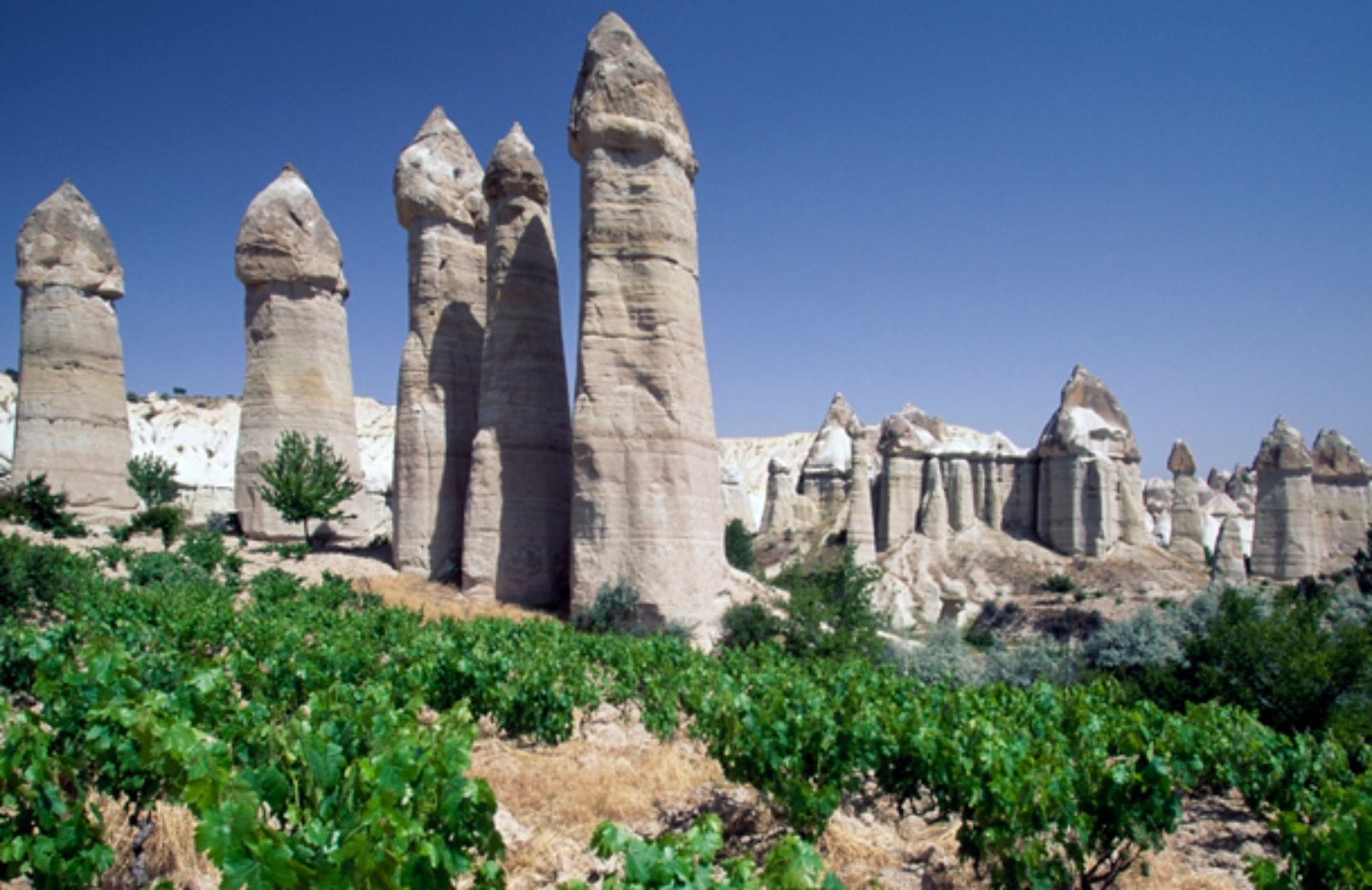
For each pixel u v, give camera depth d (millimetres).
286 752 7152
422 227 36375
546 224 33719
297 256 38688
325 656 16297
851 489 64062
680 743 15969
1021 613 57531
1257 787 12773
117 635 15344
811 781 11102
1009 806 9031
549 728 14867
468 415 36094
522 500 31516
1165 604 48469
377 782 6352
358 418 115750
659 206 29766
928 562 64250
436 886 6043
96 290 38188
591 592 28141
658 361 29141
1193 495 69500
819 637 28781
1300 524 56500
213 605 21531
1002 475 70688
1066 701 16281
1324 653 20188
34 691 9336
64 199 38156
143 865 7824
